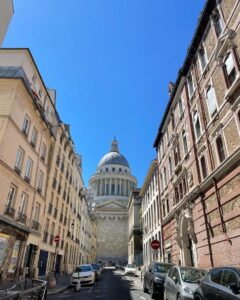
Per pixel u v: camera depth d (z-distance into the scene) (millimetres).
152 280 13930
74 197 40000
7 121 17734
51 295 14906
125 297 13930
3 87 18797
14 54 21375
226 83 14266
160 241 28875
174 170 23188
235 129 13070
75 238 41812
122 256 100875
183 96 21797
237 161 12562
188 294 8891
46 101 26203
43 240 25422
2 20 11508
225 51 14523
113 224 106500
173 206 23781
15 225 18734
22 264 20109
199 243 16797
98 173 125000
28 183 21141
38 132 23531
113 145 140750
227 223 13438
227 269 6836
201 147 17328
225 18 14766
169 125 26578
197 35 18344
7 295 6711
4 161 17266
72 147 36094
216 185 14734
